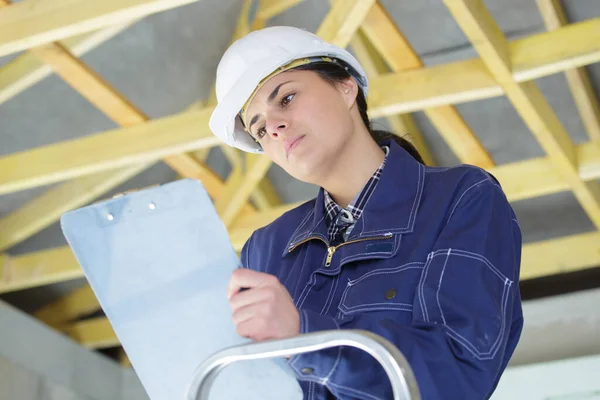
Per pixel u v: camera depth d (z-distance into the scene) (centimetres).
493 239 125
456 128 536
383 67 534
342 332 90
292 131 141
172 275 107
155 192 106
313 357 107
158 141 491
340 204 148
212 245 105
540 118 477
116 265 108
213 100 540
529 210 622
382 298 125
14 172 518
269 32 150
